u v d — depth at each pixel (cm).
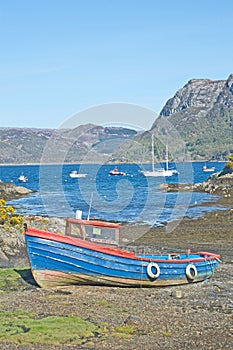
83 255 1809
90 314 1485
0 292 1742
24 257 2323
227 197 4822
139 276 1844
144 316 1468
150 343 1241
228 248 2664
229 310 1541
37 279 1800
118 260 1833
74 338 1267
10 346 1210
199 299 1681
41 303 1606
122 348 1207
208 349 1204
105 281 1839
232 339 1270
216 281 1955
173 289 1842
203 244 2780
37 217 3291
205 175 10925
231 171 6300
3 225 2697
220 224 3412
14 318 1426
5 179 11519
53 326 1348
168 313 1504
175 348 1210
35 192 6838
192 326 1377
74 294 1742
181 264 1897
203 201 4625
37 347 1206
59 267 1798
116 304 1605
